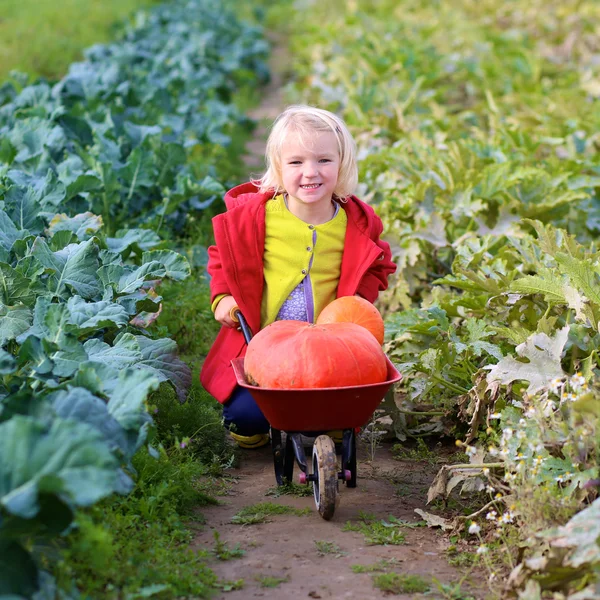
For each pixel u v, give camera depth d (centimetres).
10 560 313
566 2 2111
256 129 1562
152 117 1113
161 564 375
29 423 305
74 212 742
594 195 824
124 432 374
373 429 532
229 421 523
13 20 2202
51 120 888
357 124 1226
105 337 522
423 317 589
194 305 726
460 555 404
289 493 474
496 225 739
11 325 473
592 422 392
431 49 1691
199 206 895
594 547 324
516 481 399
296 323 450
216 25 2266
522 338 495
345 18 2231
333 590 373
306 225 497
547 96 1329
